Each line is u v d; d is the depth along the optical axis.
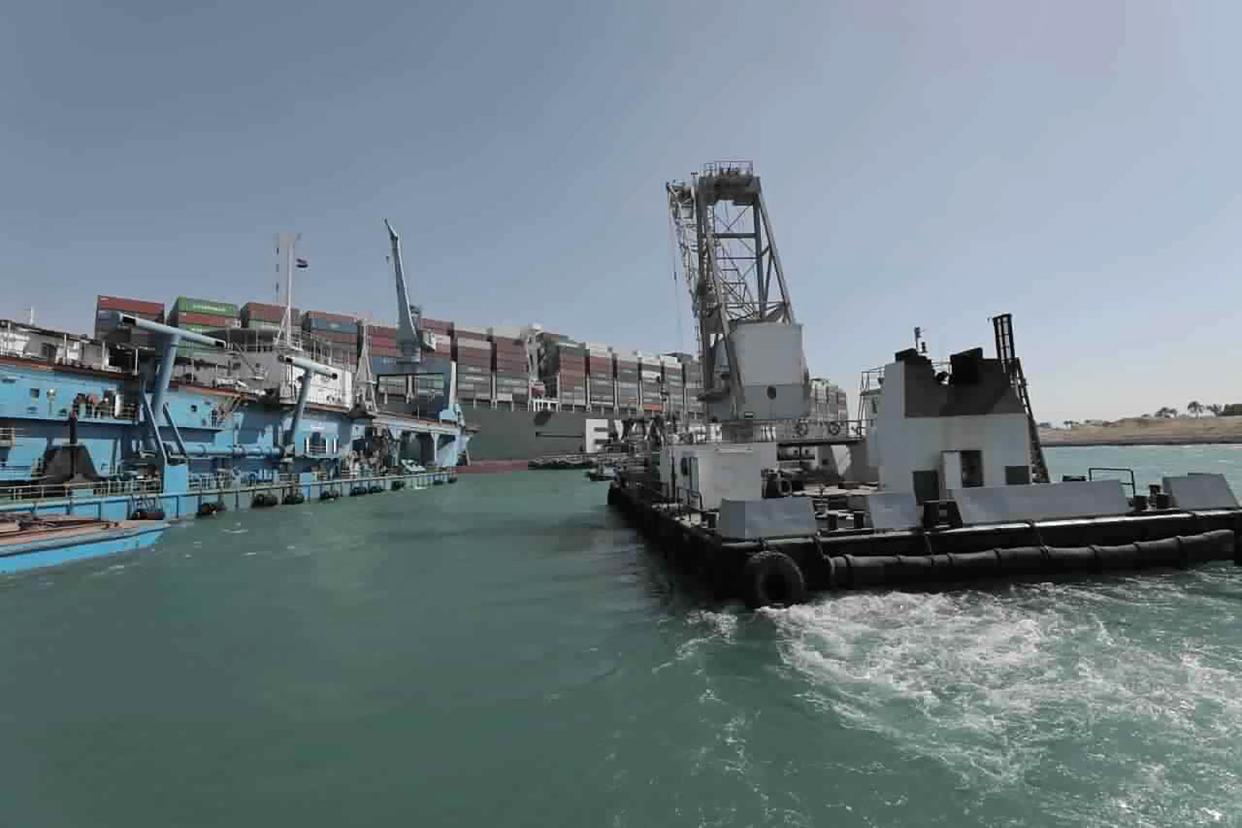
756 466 19.75
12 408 29.22
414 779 7.84
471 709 9.87
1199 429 173.38
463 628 14.43
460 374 114.06
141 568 21.98
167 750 8.69
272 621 15.16
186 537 29.55
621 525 34.62
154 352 36.16
